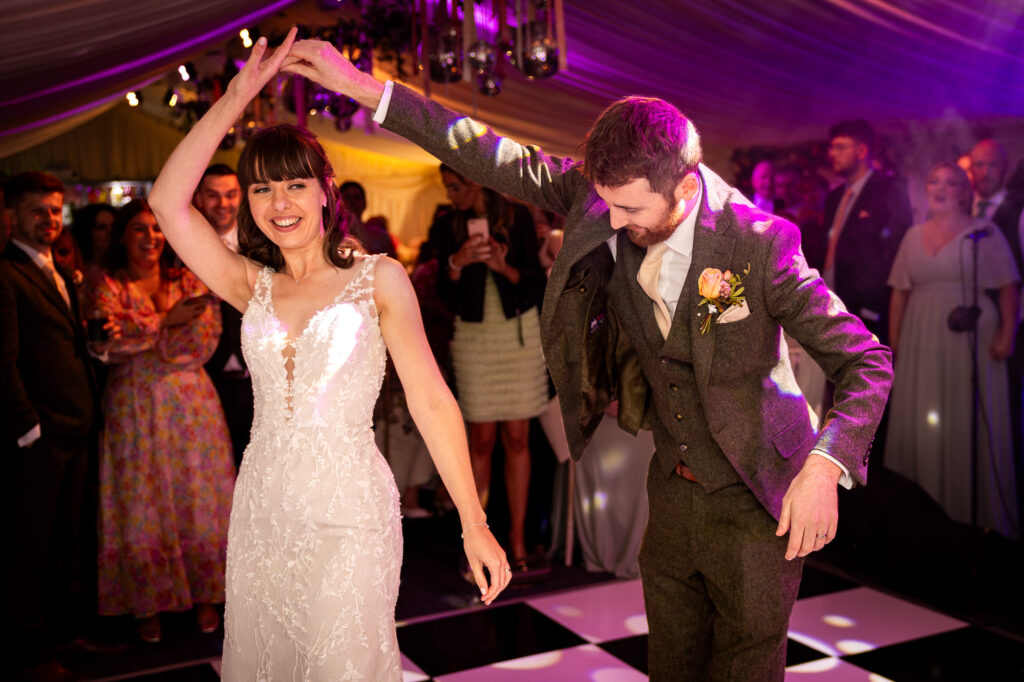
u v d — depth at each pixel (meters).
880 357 1.74
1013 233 4.32
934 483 4.55
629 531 4.02
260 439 1.81
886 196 4.82
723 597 1.99
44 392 3.06
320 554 1.74
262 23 5.25
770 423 1.91
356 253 1.92
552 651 3.27
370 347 1.81
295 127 1.83
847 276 4.91
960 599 3.57
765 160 6.15
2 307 2.85
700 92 5.41
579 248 1.86
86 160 11.63
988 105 4.86
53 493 3.08
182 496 3.48
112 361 3.36
